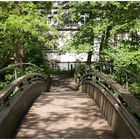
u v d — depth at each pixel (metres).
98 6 17.05
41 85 16.20
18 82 9.05
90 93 13.69
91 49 17.59
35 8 18.75
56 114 9.88
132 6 16.00
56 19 19.86
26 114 9.84
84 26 17.12
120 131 7.27
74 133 7.95
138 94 12.71
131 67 15.30
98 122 9.04
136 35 16.77
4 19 17.20
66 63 33.44
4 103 7.68
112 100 8.44
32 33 16.86
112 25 16.16
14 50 19.11
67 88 22.17
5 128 6.91
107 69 16.33
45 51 25.56
